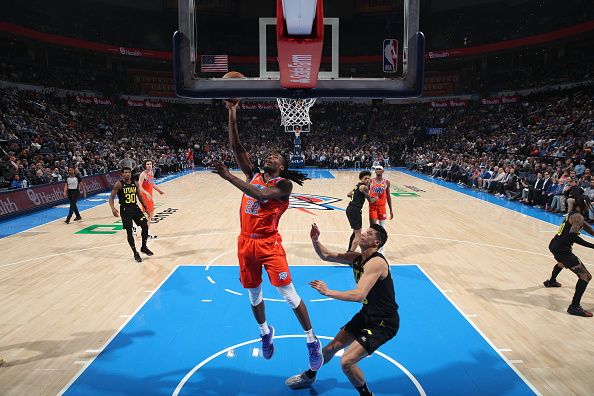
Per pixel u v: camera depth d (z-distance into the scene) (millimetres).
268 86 2504
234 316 5918
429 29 35812
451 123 35562
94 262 8469
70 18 35125
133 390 4184
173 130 37312
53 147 21781
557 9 33812
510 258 8719
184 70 2432
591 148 18375
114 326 5598
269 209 3775
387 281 3895
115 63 38812
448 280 7367
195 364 4672
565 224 6074
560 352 4898
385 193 8922
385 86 2492
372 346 3779
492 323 5660
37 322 5715
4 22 28500
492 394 4117
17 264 8336
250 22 22453
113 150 24938
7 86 29062
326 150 34531
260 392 4176
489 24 36250
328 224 12008
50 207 14992
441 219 12844
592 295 6668
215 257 8805
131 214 8500
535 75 34656
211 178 25312
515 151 23391
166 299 6531
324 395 4133
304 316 3953
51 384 4266
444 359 4754
